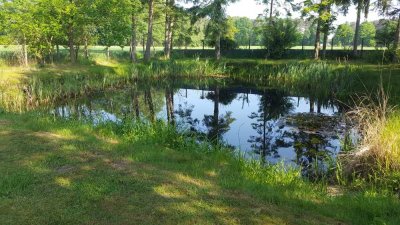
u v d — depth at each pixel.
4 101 12.59
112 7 23.53
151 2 28.66
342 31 28.03
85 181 5.11
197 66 27.56
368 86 16.50
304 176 7.16
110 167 5.77
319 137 10.34
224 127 12.41
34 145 6.84
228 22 33.22
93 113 13.89
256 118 14.16
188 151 7.75
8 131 7.94
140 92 20.31
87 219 4.02
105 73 21.78
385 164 6.77
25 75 18.19
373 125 7.66
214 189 5.08
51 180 5.12
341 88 17.73
